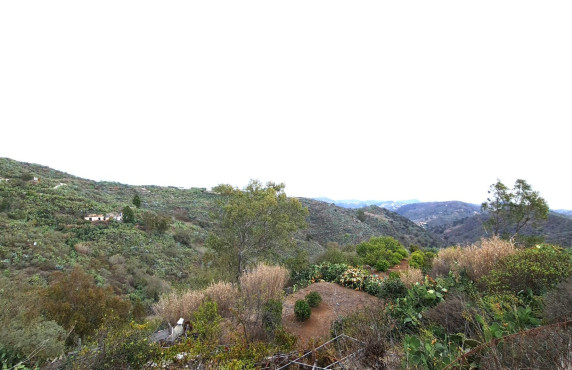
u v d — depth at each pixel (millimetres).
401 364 3064
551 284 4117
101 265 18156
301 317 6785
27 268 14984
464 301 4184
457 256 7402
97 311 7418
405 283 7441
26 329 4281
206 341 4363
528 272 4516
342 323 5266
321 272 10828
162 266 21297
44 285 13297
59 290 7637
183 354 4102
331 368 3764
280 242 12539
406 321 4320
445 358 2900
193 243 28375
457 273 6246
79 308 7273
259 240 12609
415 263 11445
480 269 5812
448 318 4012
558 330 2547
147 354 3775
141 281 17516
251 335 5023
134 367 3598
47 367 3805
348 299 8117
